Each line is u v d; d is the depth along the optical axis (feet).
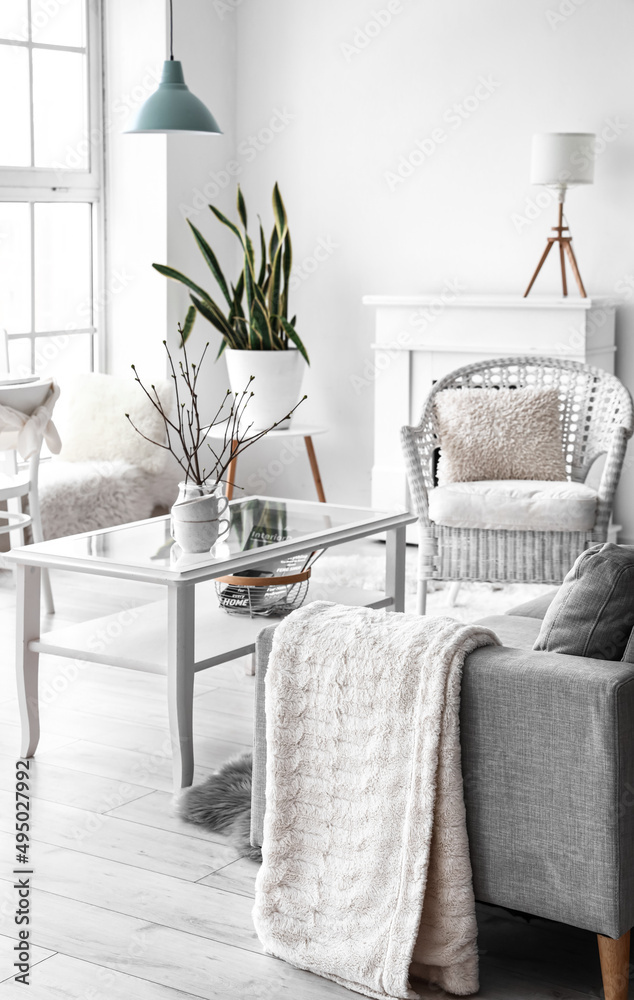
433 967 6.40
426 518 13.02
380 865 6.37
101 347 18.71
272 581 10.62
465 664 6.18
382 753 6.34
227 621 10.46
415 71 17.85
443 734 6.14
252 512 11.18
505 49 17.19
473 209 17.72
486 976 6.51
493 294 17.76
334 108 18.56
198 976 6.48
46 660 12.35
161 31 17.60
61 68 17.56
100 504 16.28
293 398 17.70
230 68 19.15
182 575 8.64
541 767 5.99
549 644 6.58
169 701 8.74
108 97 18.12
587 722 5.82
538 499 12.59
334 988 6.40
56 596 14.76
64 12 17.47
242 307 19.30
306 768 6.63
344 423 19.20
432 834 6.22
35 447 13.11
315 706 6.56
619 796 5.81
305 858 6.68
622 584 6.44
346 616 6.75
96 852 7.93
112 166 18.29
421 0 17.65
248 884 7.54
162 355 18.31
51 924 6.99
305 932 6.60
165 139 17.80
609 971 6.08
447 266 18.03
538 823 6.04
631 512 17.01
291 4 18.65
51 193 17.47
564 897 6.01
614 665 6.03
